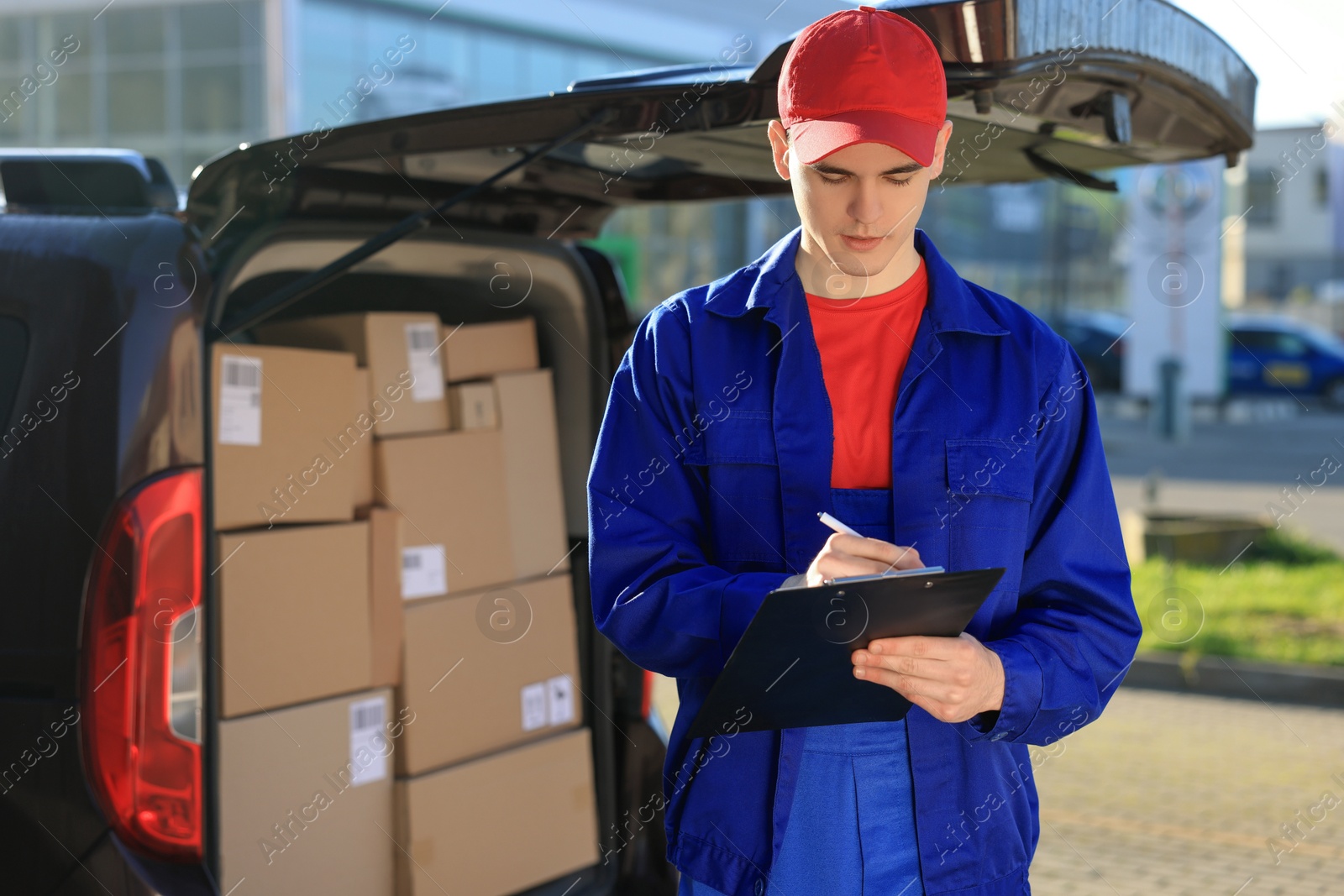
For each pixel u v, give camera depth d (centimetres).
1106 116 193
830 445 160
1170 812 423
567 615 299
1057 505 163
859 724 159
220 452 236
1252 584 737
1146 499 1048
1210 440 1669
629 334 305
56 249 214
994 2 166
